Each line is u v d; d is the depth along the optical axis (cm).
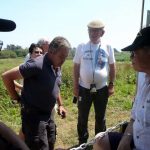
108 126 310
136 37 110
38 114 153
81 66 218
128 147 118
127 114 359
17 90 175
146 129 108
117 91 520
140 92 112
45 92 151
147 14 171
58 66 153
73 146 251
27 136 153
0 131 49
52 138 160
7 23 46
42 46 211
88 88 217
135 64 109
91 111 340
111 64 221
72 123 317
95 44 216
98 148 128
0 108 364
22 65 150
